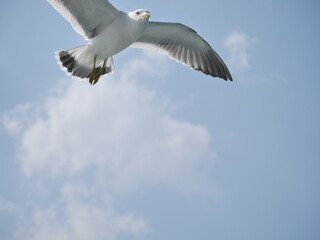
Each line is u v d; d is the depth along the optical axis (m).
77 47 11.56
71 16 11.36
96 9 11.05
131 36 11.11
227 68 12.77
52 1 11.31
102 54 11.46
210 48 12.61
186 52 12.65
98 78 11.43
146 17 10.76
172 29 12.04
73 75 11.74
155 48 12.47
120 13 11.05
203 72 12.84
